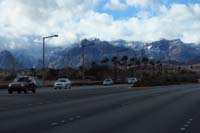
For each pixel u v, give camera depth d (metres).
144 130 16.98
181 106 30.72
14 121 20.30
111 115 23.72
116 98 41.84
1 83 89.19
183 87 79.88
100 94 50.19
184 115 23.73
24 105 31.89
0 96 43.94
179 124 19.16
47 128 17.48
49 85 88.25
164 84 99.94
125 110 27.27
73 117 22.44
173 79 116.94
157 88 73.44
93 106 30.84
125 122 20.00
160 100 38.25
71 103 34.28
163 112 25.72
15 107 29.86
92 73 149.00
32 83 52.66
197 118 21.95
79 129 17.20
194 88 73.25
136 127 18.00
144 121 20.50
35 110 27.19
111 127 17.97
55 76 133.50
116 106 30.86
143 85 88.12
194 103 34.00
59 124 19.00
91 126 18.27
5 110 27.17
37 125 18.58
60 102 35.59
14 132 16.23
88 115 23.64
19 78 52.41
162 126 18.36
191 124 19.14
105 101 36.94
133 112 25.72
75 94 49.09
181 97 43.34
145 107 29.84
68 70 145.12
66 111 26.39
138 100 38.38
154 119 21.48
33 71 134.75
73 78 138.00
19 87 50.84
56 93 50.81
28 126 18.20
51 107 29.84
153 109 28.08
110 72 162.00
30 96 44.09
